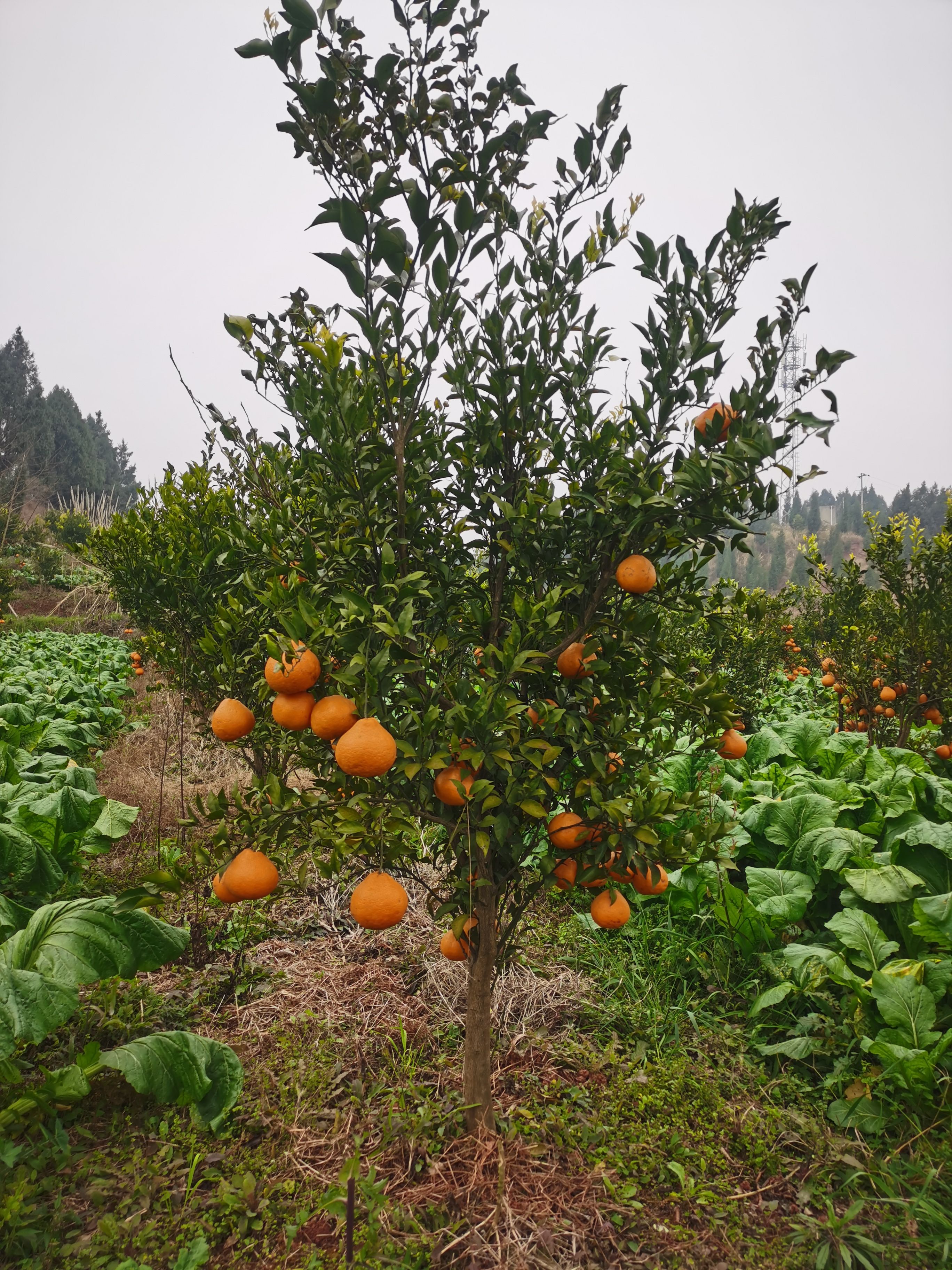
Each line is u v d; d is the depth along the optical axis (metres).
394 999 3.56
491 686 1.96
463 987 3.57
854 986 3.12
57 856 3.89
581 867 2.23
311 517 2.48
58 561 26.94
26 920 3.16
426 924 4.28
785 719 9.64
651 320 2.08
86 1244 2.16
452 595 2.38
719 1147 2.69
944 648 6.54
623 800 2.09
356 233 1.86
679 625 2.75
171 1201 2.35
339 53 1.84
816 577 7.85
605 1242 2.30
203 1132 2.67
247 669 3.43
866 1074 2.96
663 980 3.68
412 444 2.21
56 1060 2.90
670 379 2.10
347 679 1.84
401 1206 2.34
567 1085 2.97
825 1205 2.44
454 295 2.05
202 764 7.21
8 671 10.81
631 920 4.12
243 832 2.21
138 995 3.40
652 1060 3.20
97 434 99.06
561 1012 3.50
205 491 4.68
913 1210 2.39
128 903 2.09
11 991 2.40
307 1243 2.24
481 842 1.99
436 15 1.84
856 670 7.21
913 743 7.24
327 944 4.13
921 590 6.80
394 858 2.15
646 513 2.02
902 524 6.93
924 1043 2.88
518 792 2.12
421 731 1.97
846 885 3.83
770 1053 3.15
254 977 3.78
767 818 4.32
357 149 1.91
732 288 2.12
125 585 4.68
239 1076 2.83
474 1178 2.44
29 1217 2.21
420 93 1.91
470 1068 2.62
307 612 1.89
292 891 2.42
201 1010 3.50
